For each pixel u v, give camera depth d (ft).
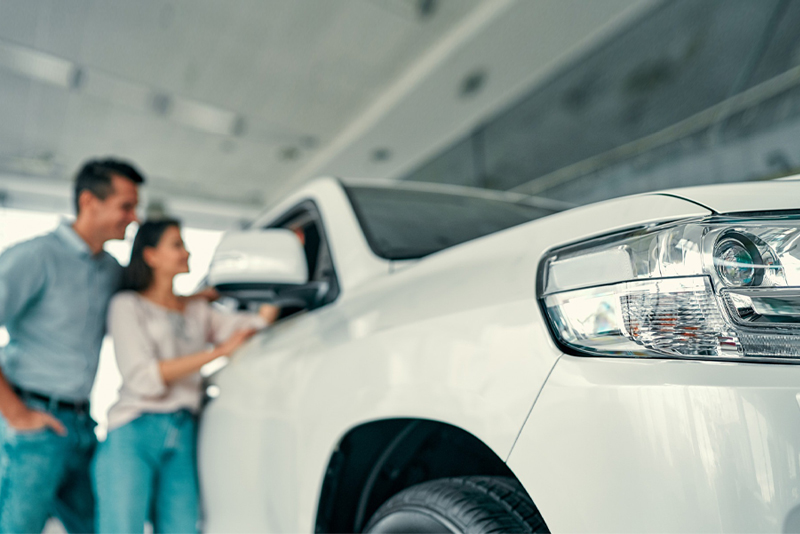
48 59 22.59
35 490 4.57
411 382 2.55
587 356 1.96
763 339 1.72
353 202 4.37
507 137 25.75
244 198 37.99
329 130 29.91
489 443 2.12
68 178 32.09
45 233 5.01
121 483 4.35
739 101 16.24
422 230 4.24
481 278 2.55
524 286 2.27
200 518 4.64
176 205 36.24
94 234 5.14
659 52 18.70
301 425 3.28
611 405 1.79
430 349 2.51
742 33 16.14
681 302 1.85
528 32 21.67
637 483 1.68
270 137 30.12
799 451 1.53
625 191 20.12
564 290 2.11
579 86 21.88
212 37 22.21
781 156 15.08
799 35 14.74
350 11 21.42
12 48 21.84
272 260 3.66
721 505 1.54
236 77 24.81
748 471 1.54
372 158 31.94
